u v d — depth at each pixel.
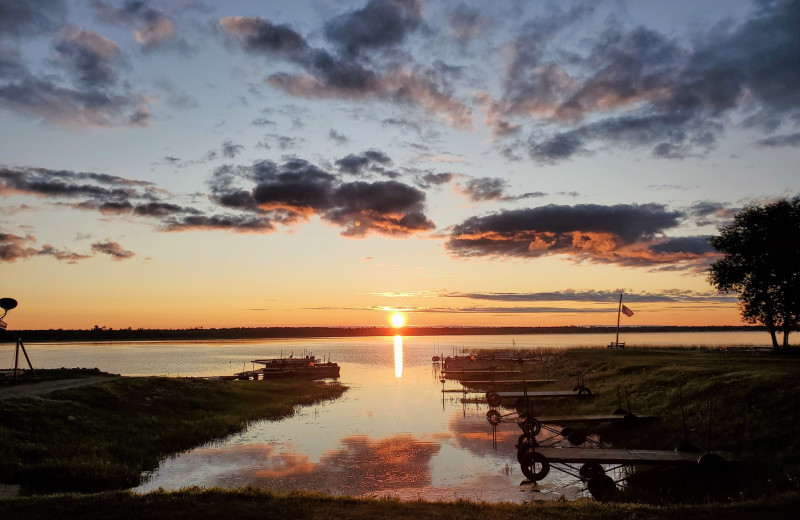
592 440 25.89
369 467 22.09
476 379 58.56
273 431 30.09
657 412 26.72
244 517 12.30
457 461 23.09
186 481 19.98
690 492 17.36
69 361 97.25
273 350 154.50
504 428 31.16
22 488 17.31
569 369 53.03
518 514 13.05
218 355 123.06
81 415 26.00
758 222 56.50
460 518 12.59
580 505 14.12
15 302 33.09
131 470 20.31
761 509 12.80
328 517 12.45
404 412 37.31
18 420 22.80
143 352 139.38
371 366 87.75
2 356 114.75
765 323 57.22
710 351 58.34
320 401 43.12
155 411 30.83
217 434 28.28
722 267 59.03
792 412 20.77
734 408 23.00
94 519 12.04
